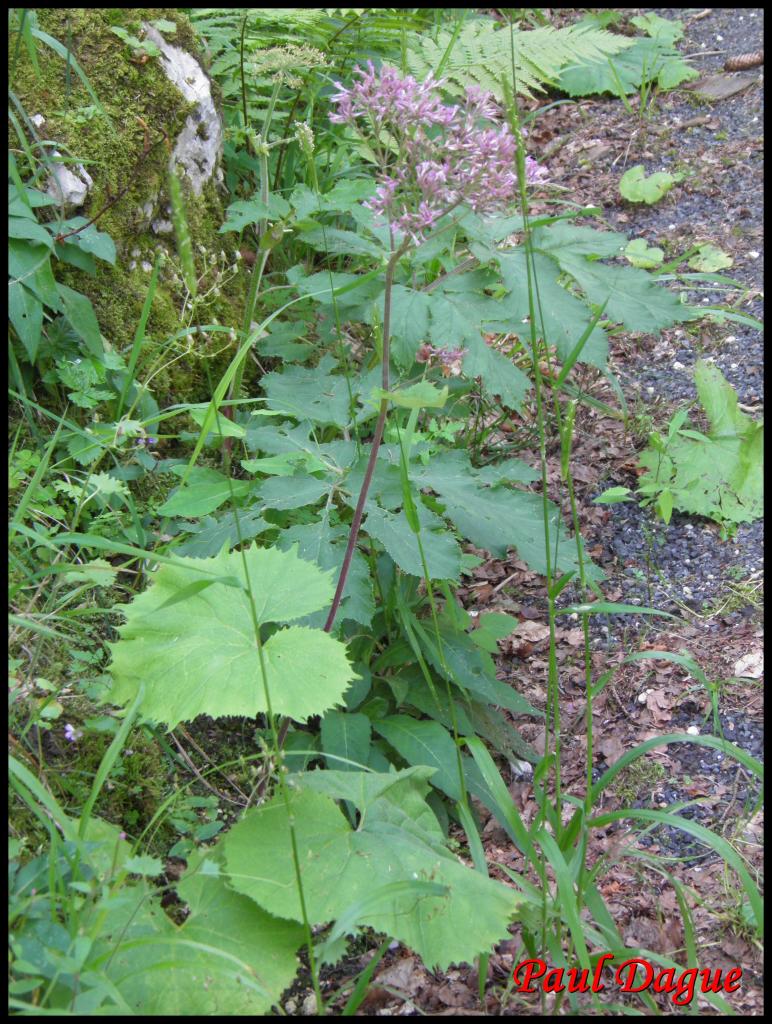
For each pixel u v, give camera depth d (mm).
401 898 1718
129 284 2770
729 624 2670
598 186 4258
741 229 3867
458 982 1921
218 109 3137
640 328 2568
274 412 2436
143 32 2869
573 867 1866
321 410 2551
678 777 2340
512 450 3240
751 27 4965
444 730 2279
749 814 2227
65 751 2008
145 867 1467
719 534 2914
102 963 1549
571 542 2371
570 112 4770
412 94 1923
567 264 2604
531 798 2350
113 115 2764
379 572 2428
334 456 2443
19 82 2639
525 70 3828
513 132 1638
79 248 2586
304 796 1874
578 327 2512
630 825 2254
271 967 1639
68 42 2750
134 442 2635
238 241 3203
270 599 1999
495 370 2471
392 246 1968
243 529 2273
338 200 2857
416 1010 1866
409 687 2430
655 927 2021
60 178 2617
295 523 2486
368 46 3787
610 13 5078
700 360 3121
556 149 4535
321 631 1942
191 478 2561
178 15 2986
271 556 2090
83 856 1588
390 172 3160
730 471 2941
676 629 2689
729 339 3463
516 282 2521
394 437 2521
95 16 2807
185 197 2957
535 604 2859
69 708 2068
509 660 2713
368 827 1853
